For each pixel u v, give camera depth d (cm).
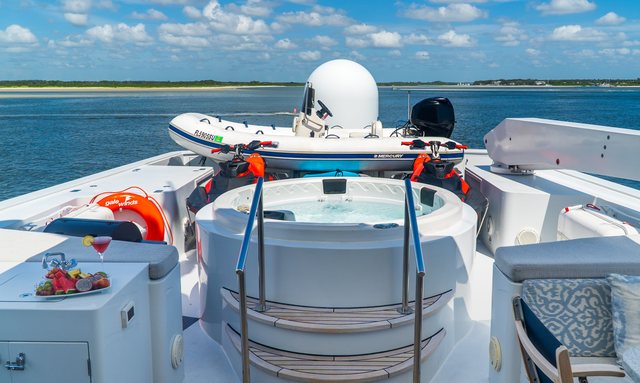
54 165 2280
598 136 381
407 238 280
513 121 505
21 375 203
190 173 600
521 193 465
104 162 2358
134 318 231
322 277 295
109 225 324
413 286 304
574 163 414
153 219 450
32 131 3869
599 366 200
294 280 299
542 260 250
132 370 231
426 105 713
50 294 206
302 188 520
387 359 279
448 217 336
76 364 202
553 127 438
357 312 294
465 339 342
